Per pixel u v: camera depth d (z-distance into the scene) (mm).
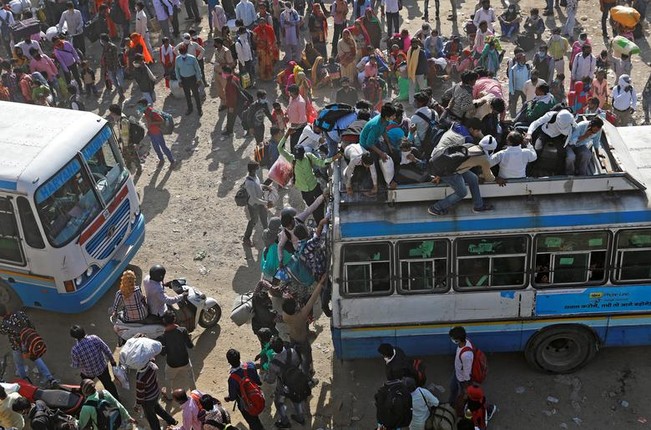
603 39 22172
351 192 11133
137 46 21688
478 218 10633
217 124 19578
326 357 12469
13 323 11773
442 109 12672
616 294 11000
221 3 24094
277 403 11125
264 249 14086
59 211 12602
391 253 10750
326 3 25812
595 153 11375
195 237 15562
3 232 12578
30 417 10688
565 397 11430
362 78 19391
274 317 11984
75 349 11086
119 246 13938
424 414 10195
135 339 10727
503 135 11844
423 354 11570
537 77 17250
